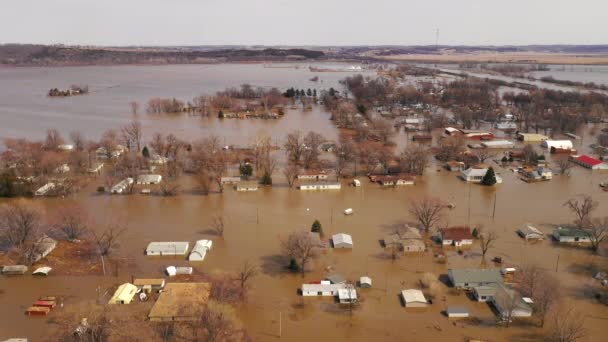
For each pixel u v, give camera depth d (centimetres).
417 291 7275
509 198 11700
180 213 10681
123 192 11988
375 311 6956
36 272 7812
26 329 6431
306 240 8219
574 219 10288
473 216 10494
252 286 7550
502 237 9406
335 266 8250
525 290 7194
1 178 11594
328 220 10294
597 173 13875
